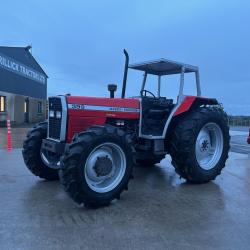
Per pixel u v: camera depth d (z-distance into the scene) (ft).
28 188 17.93
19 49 94.84
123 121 18.56
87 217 13.55
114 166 15.69
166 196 16.56
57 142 16.53
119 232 12.03
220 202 15.58
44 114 112.88
